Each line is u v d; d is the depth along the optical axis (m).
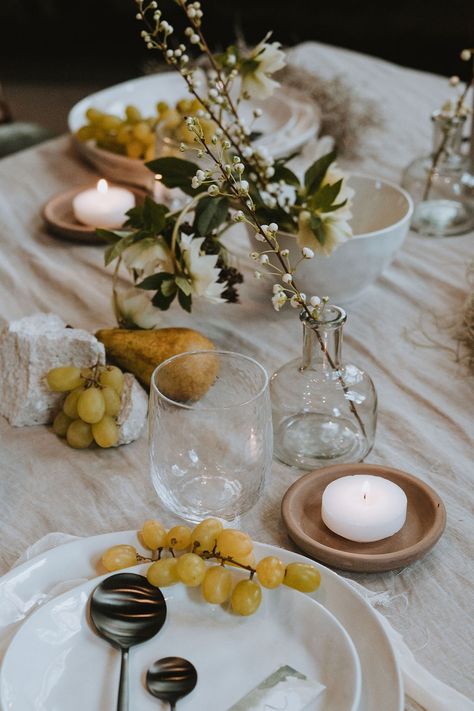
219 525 0.66
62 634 0.60
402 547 0.73
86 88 4.26
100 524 0.78
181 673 0.58
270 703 0.55
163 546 0.67
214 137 0.85
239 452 0.71
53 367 0.91
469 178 1.34
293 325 1.10
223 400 0.79
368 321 1.11
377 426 0.91
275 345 1.06
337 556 0.70
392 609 0.68
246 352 1.04
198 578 0.62
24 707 0.55
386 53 3.82
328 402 0.83
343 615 0.63
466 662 0.63
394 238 1.06
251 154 1.03
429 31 3.68
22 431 0.91
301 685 0.56
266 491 0.81
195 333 0.96
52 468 0.85
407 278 1.21
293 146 1.50
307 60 1.99
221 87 1.01
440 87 1.87
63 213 1.40
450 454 0.86
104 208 1.32
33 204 1.47
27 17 4.63
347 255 1.04
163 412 0.69
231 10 4.03
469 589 0.70
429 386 0.98
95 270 1.26
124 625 0.61
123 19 4.52
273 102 1.68
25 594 0.65
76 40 4.71
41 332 0.92
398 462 0.85
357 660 0.57
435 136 1.33
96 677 0.59
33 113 3.99
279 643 0.61
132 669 0.60
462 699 0.58
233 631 0.62
